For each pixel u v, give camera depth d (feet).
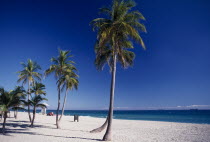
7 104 44.19
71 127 67.05
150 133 53.98
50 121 90.63
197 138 44.80
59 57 62.18
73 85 66.23
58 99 62.64
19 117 109.40
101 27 38.75
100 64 46.06
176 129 65.05
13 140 35.22
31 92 68.90
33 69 82.23
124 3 39.55
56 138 39.14
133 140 40.65
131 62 45.52
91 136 44.39
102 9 39.78
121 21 37.32
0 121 76.59
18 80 77.92
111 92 39.24
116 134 50.70
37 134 44.37
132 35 37.45
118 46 40.34
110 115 38.81
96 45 42.16
